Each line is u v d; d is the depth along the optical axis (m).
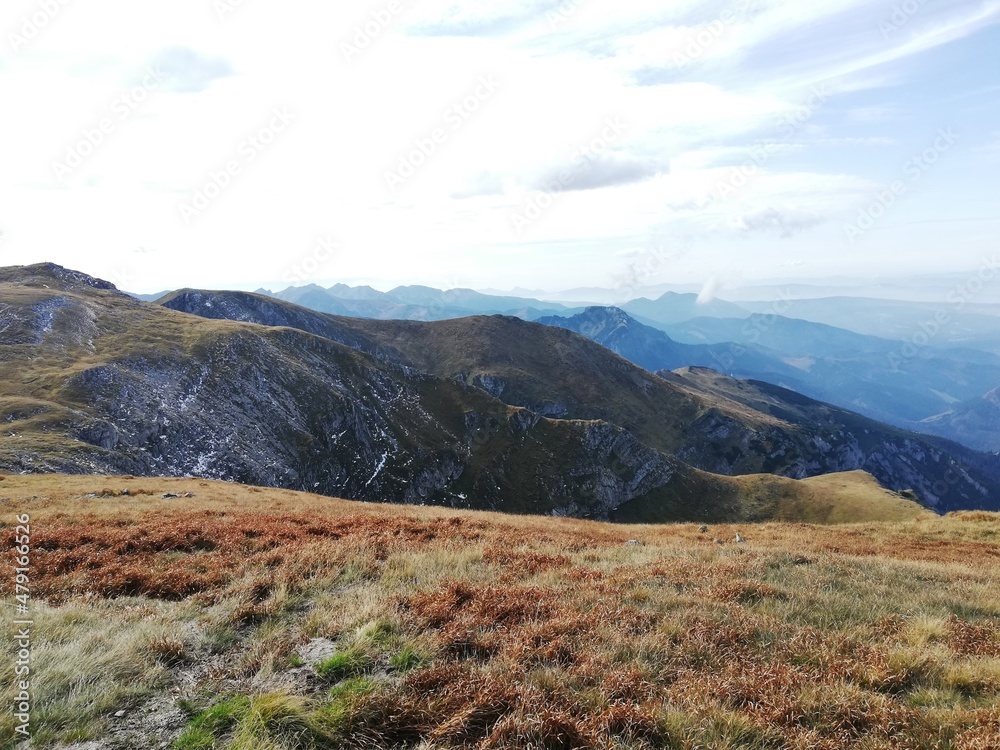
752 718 6.20
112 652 7.38
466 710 5.92
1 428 75.50
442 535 17.52
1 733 5.69
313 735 5.77
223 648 8.27
